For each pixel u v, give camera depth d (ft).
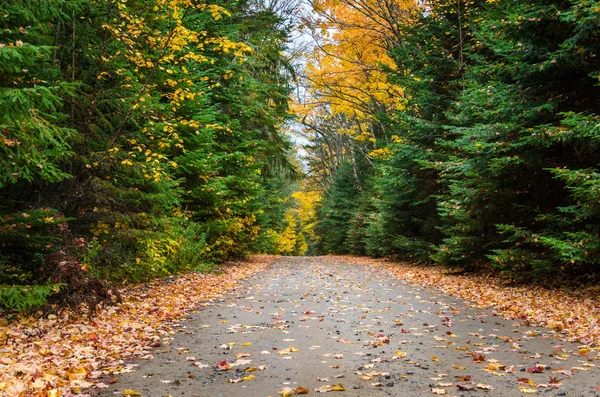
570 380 14.55
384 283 43.80
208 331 22.33
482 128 34.06
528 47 31.58
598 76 26.91
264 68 74.02
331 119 124.57
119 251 33.71
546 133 28.99
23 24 21.13
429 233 63.10
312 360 17.16
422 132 54.85
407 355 17.76
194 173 48.37
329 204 136.77
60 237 26.02
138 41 34.47
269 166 81.82
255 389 13.98
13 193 27.55
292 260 89.45
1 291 19.65
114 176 33.68
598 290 31.32
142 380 14.85
